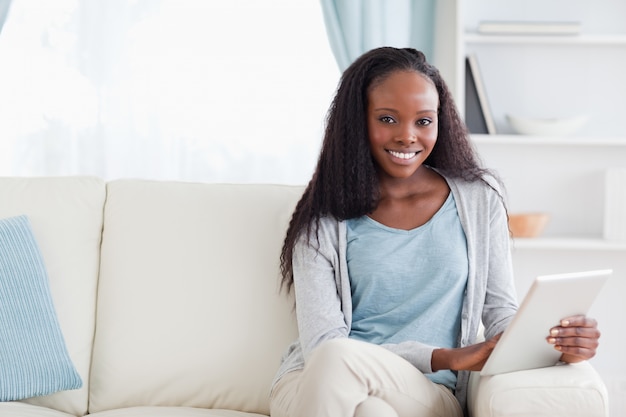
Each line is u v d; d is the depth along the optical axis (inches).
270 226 84.4
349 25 123.4
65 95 128.7
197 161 130.4
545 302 61.2
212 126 130.4
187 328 81.1
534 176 129.6
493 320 75.5
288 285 80.5
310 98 130.4
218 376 80.3
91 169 129.3
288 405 69.9
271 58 130.0
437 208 77.3
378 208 77.8
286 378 72.9
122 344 81.3
